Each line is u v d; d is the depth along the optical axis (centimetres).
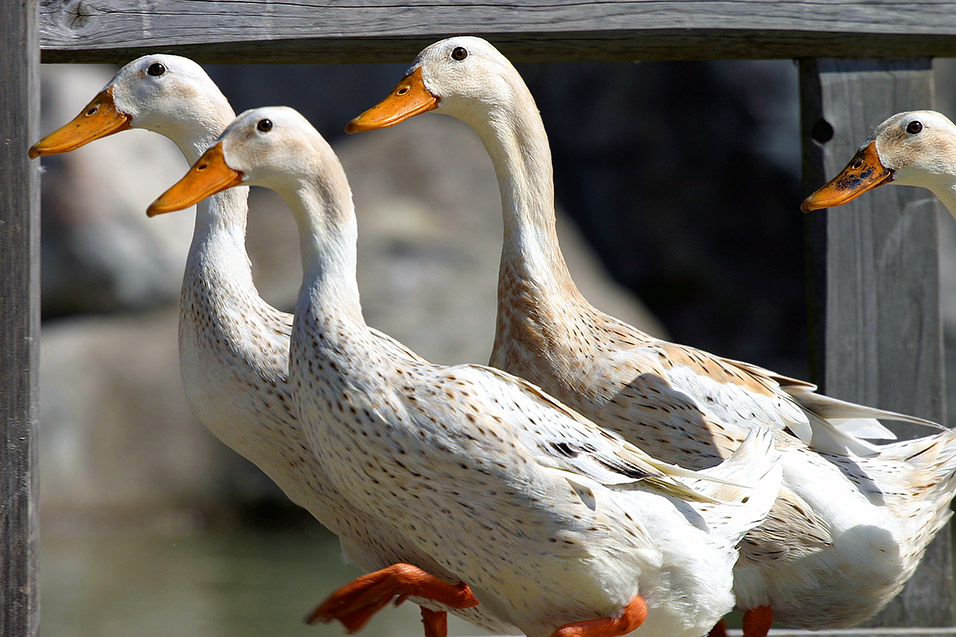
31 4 604
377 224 1941
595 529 570
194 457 1795
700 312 2352
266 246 2006
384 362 572
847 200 664
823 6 701
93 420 1792
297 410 591
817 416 716
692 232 2352
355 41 690
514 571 585
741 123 2295
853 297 746
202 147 710
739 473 629
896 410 747
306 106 2672
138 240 2072
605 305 1986
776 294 2317
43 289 2023
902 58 754
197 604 1301
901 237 748
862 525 676
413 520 587
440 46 675
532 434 573
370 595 594
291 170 588
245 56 721
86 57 699
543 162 703
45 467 1747
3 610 596
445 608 645
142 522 1750
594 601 587
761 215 2312
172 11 677
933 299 748
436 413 561
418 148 2133
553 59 759
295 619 1245
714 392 691
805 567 679
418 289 1812
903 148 664
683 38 708
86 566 1491
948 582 759
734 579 686
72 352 1853
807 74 759
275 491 1783
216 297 674
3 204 600
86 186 2055
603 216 2400
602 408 682
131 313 2066
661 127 2367
